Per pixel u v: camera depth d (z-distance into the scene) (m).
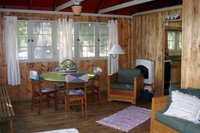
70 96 4.52
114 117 4.50
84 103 4.78
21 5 5.61
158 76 6.15
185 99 3.17
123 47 7.03
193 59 3.65
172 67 6.77
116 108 5.12
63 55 6.12
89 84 5.82
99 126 4.04
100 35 6.72
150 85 6.23
